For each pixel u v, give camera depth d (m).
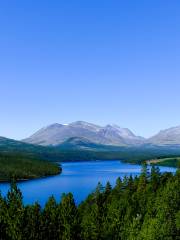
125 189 150.12
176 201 113.50
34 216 70.00
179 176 160.38
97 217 92.56
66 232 73.69
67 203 77.94
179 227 89.19
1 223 68.25
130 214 100.00
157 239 82.12
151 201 115.75
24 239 66.44
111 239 90.25
